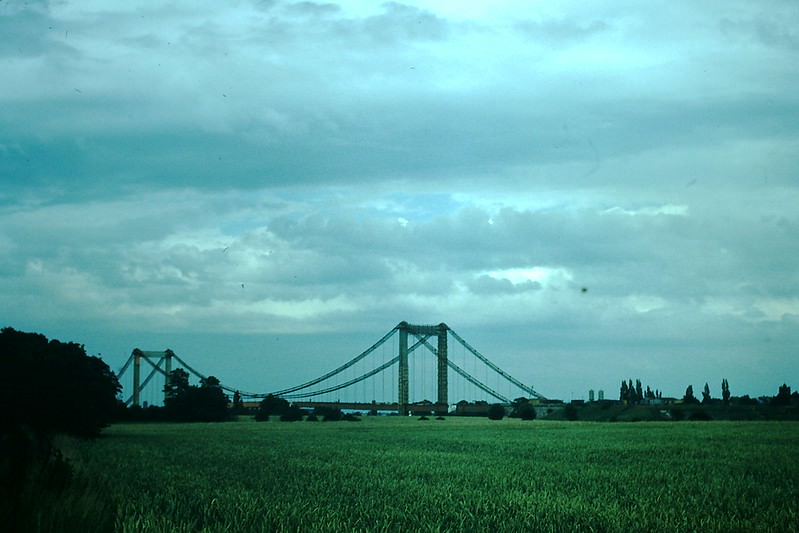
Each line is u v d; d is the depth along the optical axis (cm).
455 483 2712
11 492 1409
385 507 2014
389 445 5384
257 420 12862
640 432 7562
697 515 1969
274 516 1819
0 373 5312
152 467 3278
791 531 1794
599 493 2442
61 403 5572
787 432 7450
